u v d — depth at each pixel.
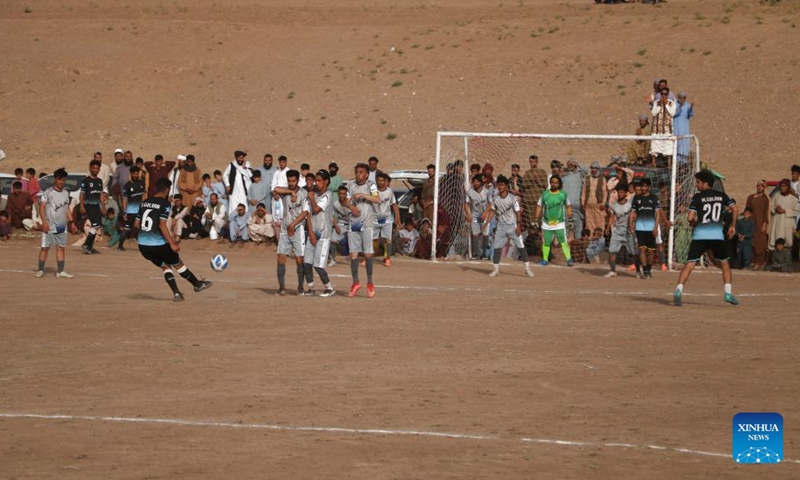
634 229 47.69
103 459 17.08
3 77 124.31
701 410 20.88
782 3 130.88
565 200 53.41
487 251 57.50
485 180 57.34
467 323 32.41
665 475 16.36
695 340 29.45
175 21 141.00
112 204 64.00
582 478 16.16
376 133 105.88
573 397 21.95
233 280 44.72
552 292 41.78
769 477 16.36
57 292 40.00
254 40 134.00
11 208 66.62
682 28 122.31
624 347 28.19
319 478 16.02
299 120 110.56
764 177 88.44
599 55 117.81
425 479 16.00
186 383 23.12
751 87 105.94
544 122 104.56
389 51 126.25
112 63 127.44
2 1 156.38
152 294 39.44
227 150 104.88
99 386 22.84
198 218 63.06
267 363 25.44
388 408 20.81
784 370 25.08
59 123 113.94
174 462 16.91
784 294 41.75
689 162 58.50
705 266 55.19
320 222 38.53
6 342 28.45
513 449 17.81
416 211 61.41
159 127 111.81
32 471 16.39
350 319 32.97
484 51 123.44
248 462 16.91
